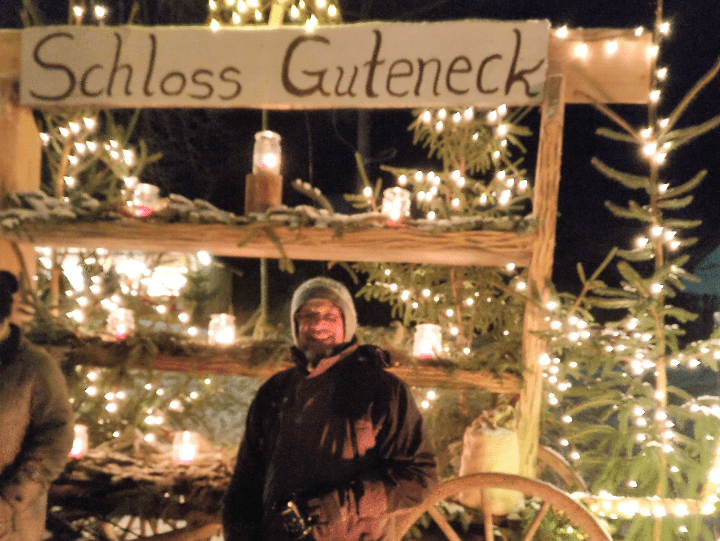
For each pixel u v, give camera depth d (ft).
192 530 8.46
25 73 10.03
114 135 11.19
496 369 9.20
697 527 8.92
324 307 6.18
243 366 9.59
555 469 10.27
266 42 9.64
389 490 5.72
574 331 9.00
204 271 13.20
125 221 9.53
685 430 13.74
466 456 9.17
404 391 6.11
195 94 9.77
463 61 9.21
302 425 5.94
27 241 9.86
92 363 9.73
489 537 7.79
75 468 8.92
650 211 9.18
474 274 11.32
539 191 9.00
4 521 6.26
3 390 6.39
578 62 9.18
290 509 5.51
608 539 7.10
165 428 10.78
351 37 9.47
